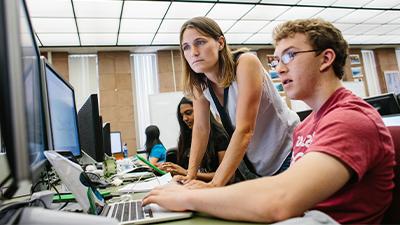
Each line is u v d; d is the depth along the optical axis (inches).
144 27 180.2
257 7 165.9
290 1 163.2
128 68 224.2
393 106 56.1
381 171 22.3
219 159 66.6
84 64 217.8
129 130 218.2
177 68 231.3
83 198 25.4
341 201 21.5
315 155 20.1
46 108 32.4
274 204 18.9
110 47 212.5
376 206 22.5
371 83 270.4
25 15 23.5
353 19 200.7
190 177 49.1
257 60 41.9
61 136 40.1
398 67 279.3
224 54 42.3
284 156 47.6
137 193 40.5
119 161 104.3
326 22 26.4
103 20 165.3
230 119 49.5
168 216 23.5
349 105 23.2
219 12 168.1
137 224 23.2
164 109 209.6
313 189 18.7
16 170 12.1
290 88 26.7
